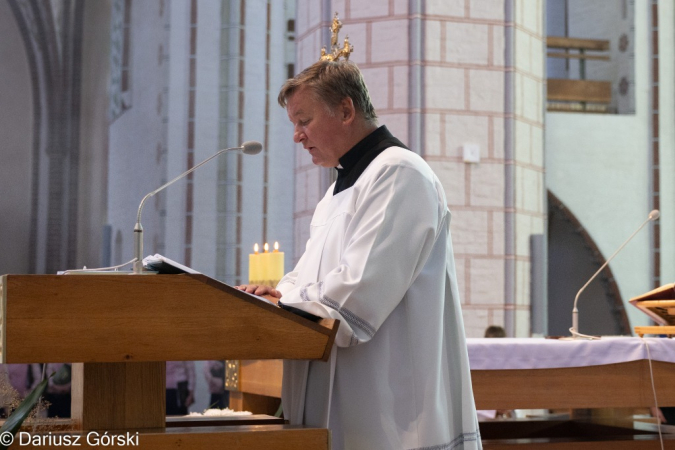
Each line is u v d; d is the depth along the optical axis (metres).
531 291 7.03
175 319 1.56
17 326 1.46
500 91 6.93
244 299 1.61
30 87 8.27
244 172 8.22
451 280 2.13
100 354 1.51
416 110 6.64
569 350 2.64
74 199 8.33
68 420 1.81
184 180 8.16
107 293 1.52
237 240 8.16
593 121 8.80
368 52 6.71
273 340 1.63
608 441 3.00
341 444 1.96
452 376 2.08
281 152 8.38
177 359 1.56
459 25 6.82
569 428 3.68
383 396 1.95
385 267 1.90
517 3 7.04
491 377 2.60
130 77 8.90
